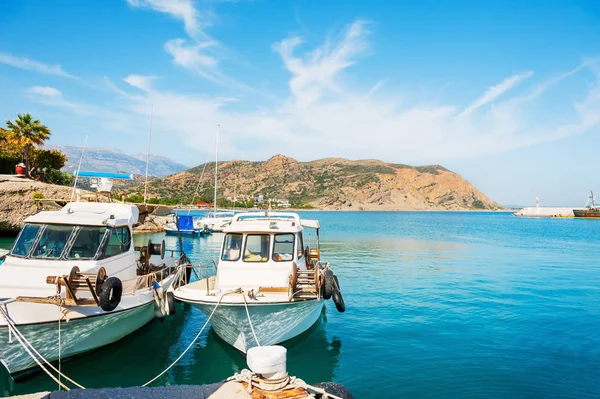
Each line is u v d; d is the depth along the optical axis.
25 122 57.16
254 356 5.17
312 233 64.81
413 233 65.62
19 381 9.62
